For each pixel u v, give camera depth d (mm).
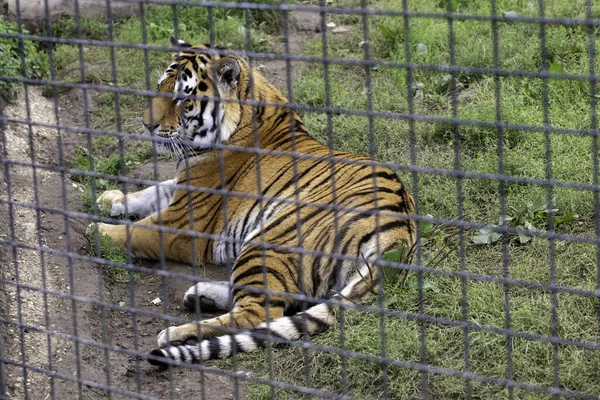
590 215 10445
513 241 10250
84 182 13141
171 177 13180
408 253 9156
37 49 17469
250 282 9266
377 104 14234
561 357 7875
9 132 14047
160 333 8930
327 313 8750
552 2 16484
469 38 15711
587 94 13281
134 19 18297
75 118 15289
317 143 11047
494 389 7629
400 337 8320
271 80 15891
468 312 8688
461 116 13102
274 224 9781
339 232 9266
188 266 11211
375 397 7816
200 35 17547
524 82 13906
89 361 8734
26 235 11070
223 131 10961
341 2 19094
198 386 8352
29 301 9570
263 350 8633
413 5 17797
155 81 15914
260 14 18250
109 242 11203
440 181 11633
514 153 11875
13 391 8133
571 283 9125
